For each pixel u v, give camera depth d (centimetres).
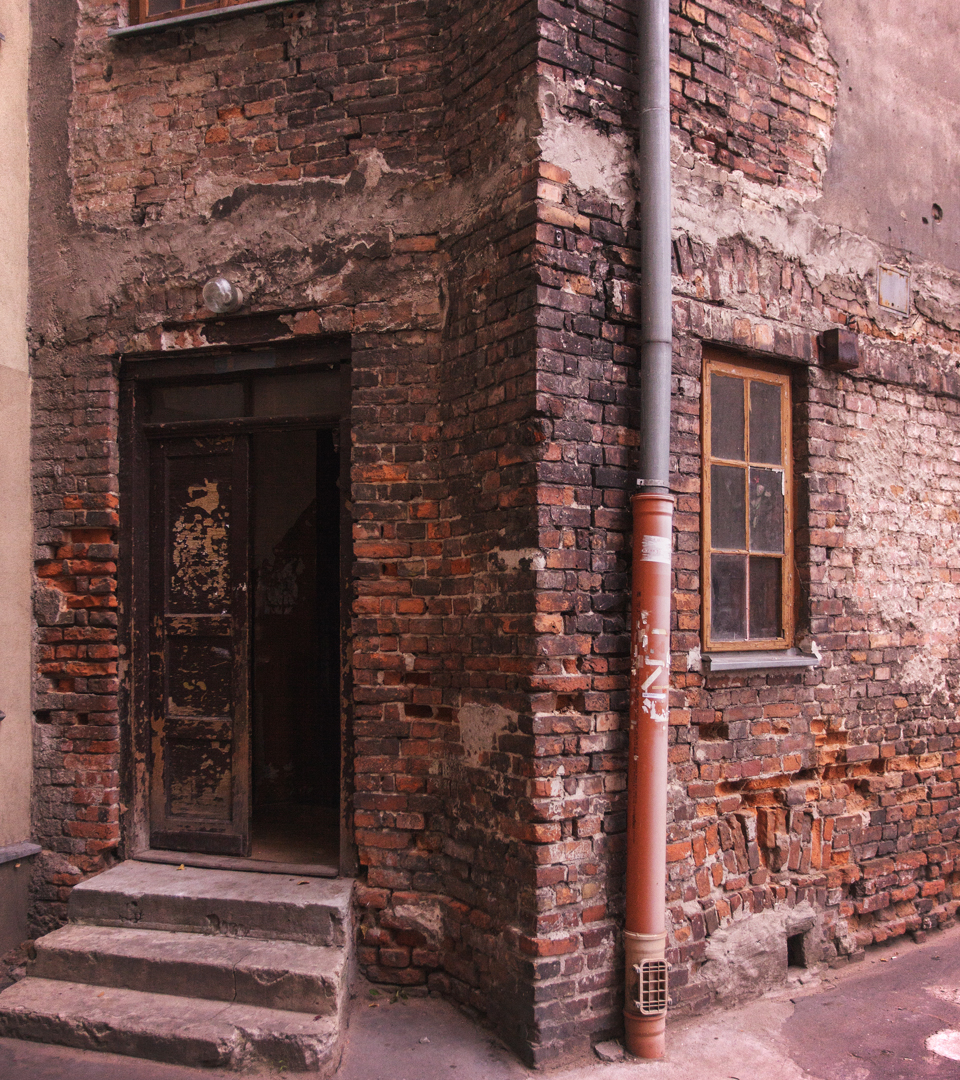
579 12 344
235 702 427
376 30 392
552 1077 309
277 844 454
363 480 386
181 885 390
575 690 331
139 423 436
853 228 443
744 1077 313
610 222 350
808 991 386
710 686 377
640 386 353
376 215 388
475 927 352
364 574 384
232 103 411
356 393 388
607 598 342
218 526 433
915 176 477
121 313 424
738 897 381
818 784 418
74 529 430
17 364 430
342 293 391
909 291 468
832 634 423
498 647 344
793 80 423
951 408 485
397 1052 326
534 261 329
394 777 379
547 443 329
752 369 411
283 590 616
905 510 459
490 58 358
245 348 414
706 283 381
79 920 387
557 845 324
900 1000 377
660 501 336
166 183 419
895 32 471
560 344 334
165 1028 323
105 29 433
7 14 434
